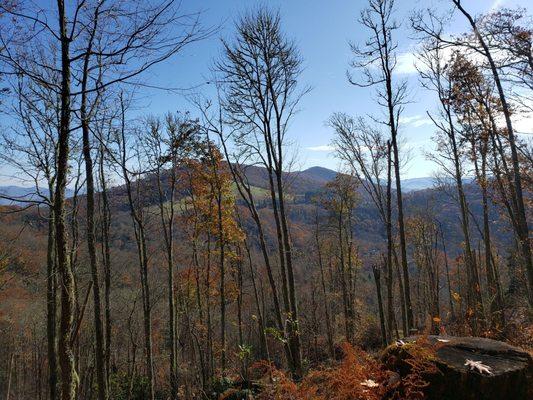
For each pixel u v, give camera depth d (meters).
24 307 20.27
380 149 15.77
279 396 4.21
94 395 18.06
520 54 11.38
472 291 16.34
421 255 31.80
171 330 16.97
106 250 13.46
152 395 14.95
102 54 4.70
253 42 14.27
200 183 19.48
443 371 3.85
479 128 16.34
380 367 4.09
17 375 27.81
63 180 4.97
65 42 4.75
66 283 5.03
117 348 23.95
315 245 31.22
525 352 4.13
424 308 27.73
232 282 21.77
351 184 26.08
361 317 28.02
